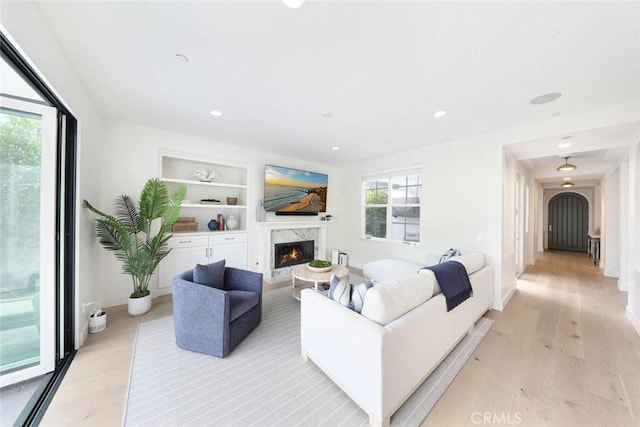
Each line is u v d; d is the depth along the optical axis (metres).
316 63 1.83
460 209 3.52
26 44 1.28
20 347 1.76
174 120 3.01
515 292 3.73
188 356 2.05
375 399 1.36
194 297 2.09
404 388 1.50
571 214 7.84
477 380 1.77
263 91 2.26
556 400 1.59
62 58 1.71
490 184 3.22
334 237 5.75
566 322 2.70
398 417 1.46
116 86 2.20
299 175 4.86
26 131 1.75
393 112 2.67
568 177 5.34
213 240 3.80
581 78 1.95
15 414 1.49
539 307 3.14
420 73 1.94
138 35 1.57
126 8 1.36
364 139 3.64
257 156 4.39
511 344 2.25
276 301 3.32
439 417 1.46
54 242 1.88
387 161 4.62
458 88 2.15
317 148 4.20
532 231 5.91
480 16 1.36
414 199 4.28
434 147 3.86
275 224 4.43
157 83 2.14
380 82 2.08
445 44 1.60
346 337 1.57
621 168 3.91
